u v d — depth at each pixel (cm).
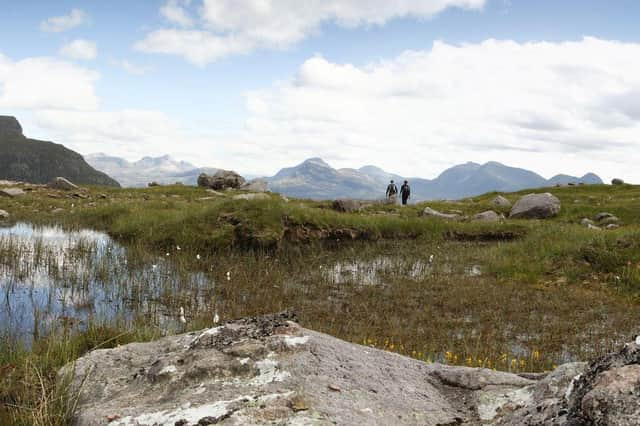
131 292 1473
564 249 2134
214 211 2541
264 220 2444
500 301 1565
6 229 2564
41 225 2766
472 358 1016
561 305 1538
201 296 1489
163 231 2388
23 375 621
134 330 992
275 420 350
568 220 3888
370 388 416
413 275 1975
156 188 5116
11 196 3803
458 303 1527
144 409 387
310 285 1725
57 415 436
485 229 3189
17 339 930
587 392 294
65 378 493
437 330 1241
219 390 401
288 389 394
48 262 1783
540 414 330
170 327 1146
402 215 3756
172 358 474
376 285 1764
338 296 1585
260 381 412
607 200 4847
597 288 1781
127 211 3023
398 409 388
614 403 271
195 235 2316
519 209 4109
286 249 2442
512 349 1127
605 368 312
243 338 488
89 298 1388
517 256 2223
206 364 434
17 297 1349
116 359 530
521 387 431
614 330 1293
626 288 1733
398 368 477
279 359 441
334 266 2098
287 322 514
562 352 1109
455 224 3253
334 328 1205
